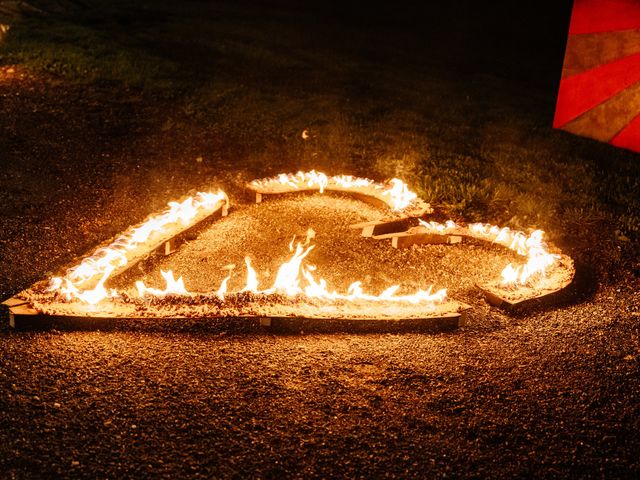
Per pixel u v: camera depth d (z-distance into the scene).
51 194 7.34
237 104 11.03
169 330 4.87
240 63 14.03
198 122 10.16
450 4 26.39
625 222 7.54
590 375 4.71
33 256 5.94
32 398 4.04
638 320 5.57
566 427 4.14
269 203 7.56
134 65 12.42
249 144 9.46
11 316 4.70
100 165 8.32
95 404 4.04
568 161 9.63
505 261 6.54
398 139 10.07
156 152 8.93
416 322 5.14
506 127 11.37
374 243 6.69
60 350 4.54
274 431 3.93
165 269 5.86
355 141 9.81
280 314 4.98
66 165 8.20
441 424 4.10
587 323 5.46
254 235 6.70
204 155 8.99
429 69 16.28
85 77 11.44
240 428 3.94
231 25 18.59
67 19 16.58
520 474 3.72
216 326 4.96
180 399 4.15
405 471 3.69
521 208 7.82
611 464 3.85
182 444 3.77
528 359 4.87
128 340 4.72
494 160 9.48
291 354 4.71
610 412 4.32
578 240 7.17
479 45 20.44
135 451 3.69
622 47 10.15
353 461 3.74
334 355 4.74
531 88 15.45
